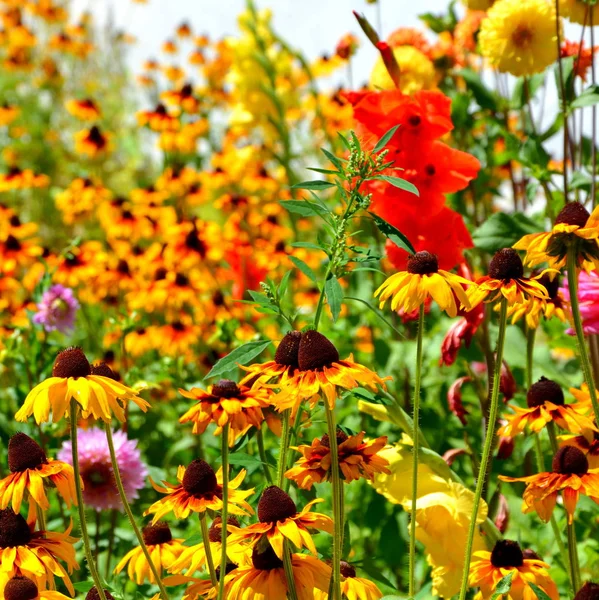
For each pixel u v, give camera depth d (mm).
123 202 3830
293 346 1450
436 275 1502
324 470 1477
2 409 2482
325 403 1424
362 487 2127
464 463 2139
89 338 3279
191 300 3012
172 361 2516
